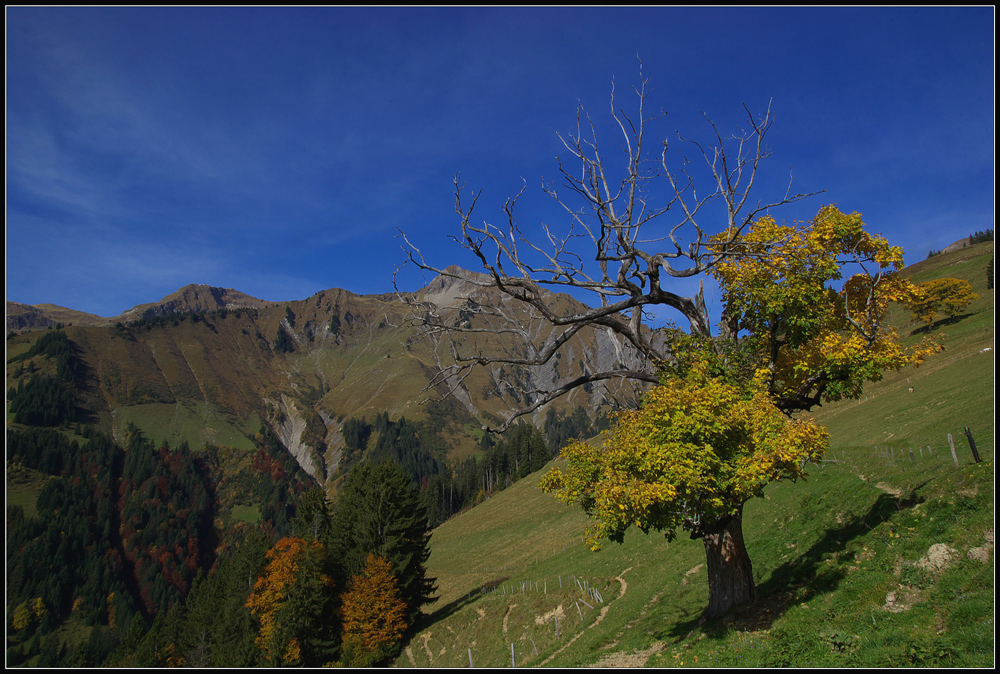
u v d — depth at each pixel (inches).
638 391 628.7
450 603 2234.3
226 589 2716.5
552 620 1284.4
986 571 433.1
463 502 6968.5
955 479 588.7
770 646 489.7
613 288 595.2
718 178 557.6
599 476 571.8
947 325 3284.9
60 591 6190.9
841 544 639.8
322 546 2327.8
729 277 592.4
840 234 559.2
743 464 508.4
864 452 1175.0
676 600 877.2
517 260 556.7
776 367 628.7
